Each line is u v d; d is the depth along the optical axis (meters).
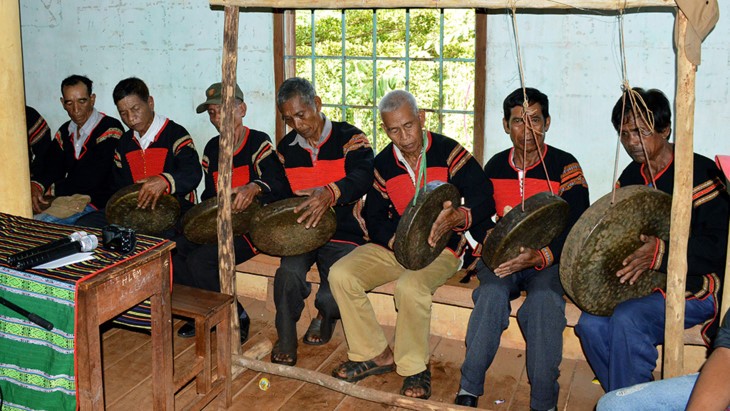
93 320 2.59
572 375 3.69
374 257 3.59
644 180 3.29
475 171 3.55
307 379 3.40
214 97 4.07
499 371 3.73
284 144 3.92
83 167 4.63
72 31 4.98
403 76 4.57
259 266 4.13
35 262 2.60
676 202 2.82
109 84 4.98
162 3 4.69
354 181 3.58
